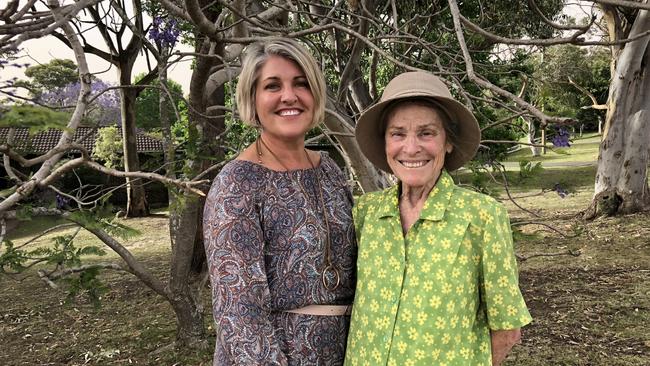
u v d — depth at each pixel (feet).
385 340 5.10
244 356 4.78
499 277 5.04
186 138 11.71
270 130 5.49
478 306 5.24
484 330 5.26
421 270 5.08
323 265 5.41
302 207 5.38
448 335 4.96
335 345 5.51
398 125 5.36
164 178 6.00
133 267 12.67
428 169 5.32
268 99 5.44
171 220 13.33
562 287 18.78
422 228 5.19
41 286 22.56
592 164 66.69
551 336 14.37
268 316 5.13
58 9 6.10
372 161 6.27
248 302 4.92
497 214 5.12
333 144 11.71
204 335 14.19
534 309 16.67
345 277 5.65
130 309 18.85
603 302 16.90
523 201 40.19
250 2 13.55
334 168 5.99
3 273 9.44
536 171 9.28
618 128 31.17
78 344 15.46
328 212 5.57
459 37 6.07
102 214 9.59
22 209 8.28
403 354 5.03
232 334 4.82
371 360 5.18
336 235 5.56
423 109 5.31
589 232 27.45
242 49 12.29
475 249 5.09
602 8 30.12
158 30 11.50
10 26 6.68
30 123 2.79
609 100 31.63
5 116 2.78
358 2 14.60
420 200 5.45
